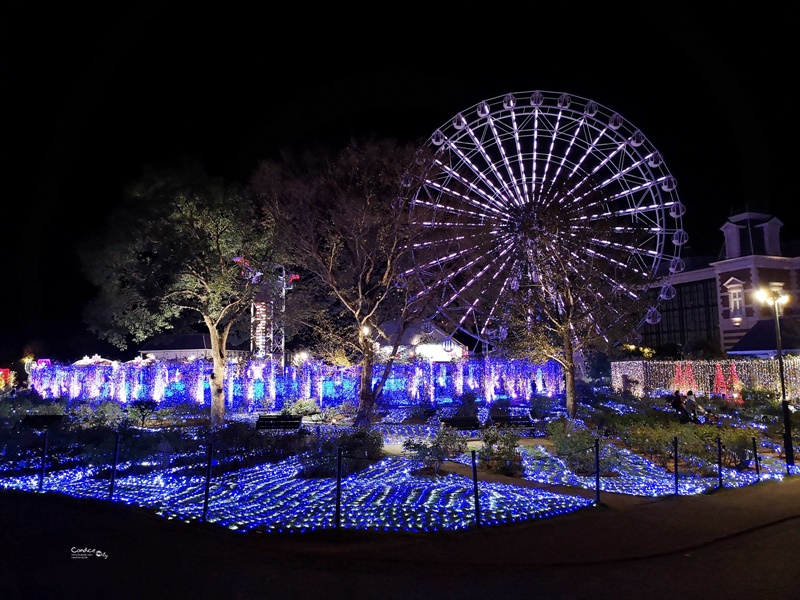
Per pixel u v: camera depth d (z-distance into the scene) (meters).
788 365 38.09
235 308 31.67
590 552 9.61
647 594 7.90
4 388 40.62
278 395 39.28
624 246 30.55
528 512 12.03
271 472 16.89
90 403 34.97
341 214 27.41
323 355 36.34
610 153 38.53
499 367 42.03
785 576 8.65
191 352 59.09
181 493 13.86
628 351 52.69
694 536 10.56
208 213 28.80
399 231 28.59
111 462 17.08
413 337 47.66
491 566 8.88
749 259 61.03
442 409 35.34
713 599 7.77
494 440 18.30
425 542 10.03
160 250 29.34
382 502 13.02
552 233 30.17
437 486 14.94
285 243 28.38
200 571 8.37
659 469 18.12
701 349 51.03
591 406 34.47
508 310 31.41
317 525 11.06
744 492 14.59
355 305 29.70
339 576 8.31
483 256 34.16
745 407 31.56
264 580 8.09
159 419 32.22
